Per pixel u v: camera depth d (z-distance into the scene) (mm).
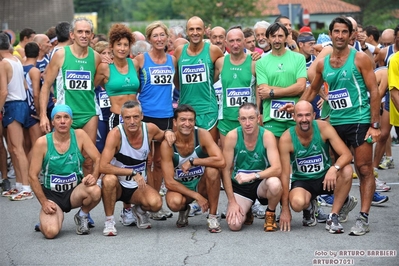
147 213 10133
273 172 9398
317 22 78250
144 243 9070
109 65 10891
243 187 9680
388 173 14008
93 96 10875
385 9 65500
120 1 92875
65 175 9492
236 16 55219
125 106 9281
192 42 11148
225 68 11125
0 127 12797
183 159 9578
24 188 12570
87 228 9617
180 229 9844
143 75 11125
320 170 9578
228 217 9562
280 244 8852
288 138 9523
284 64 10586
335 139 9422
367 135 9242
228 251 8594
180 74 11305
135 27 51594
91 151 9586
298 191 9469
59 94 10766
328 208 10891
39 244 9195
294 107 9422
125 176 9547
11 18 48594
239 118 9414
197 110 11266
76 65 10672
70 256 8555
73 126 10734
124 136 9430
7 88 12547
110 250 8766
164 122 11188
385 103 12820
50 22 49875
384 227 9664
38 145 9367
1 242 9398
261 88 10594
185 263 8125
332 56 9469
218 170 9523
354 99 9367
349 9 75750
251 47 14078
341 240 8992
